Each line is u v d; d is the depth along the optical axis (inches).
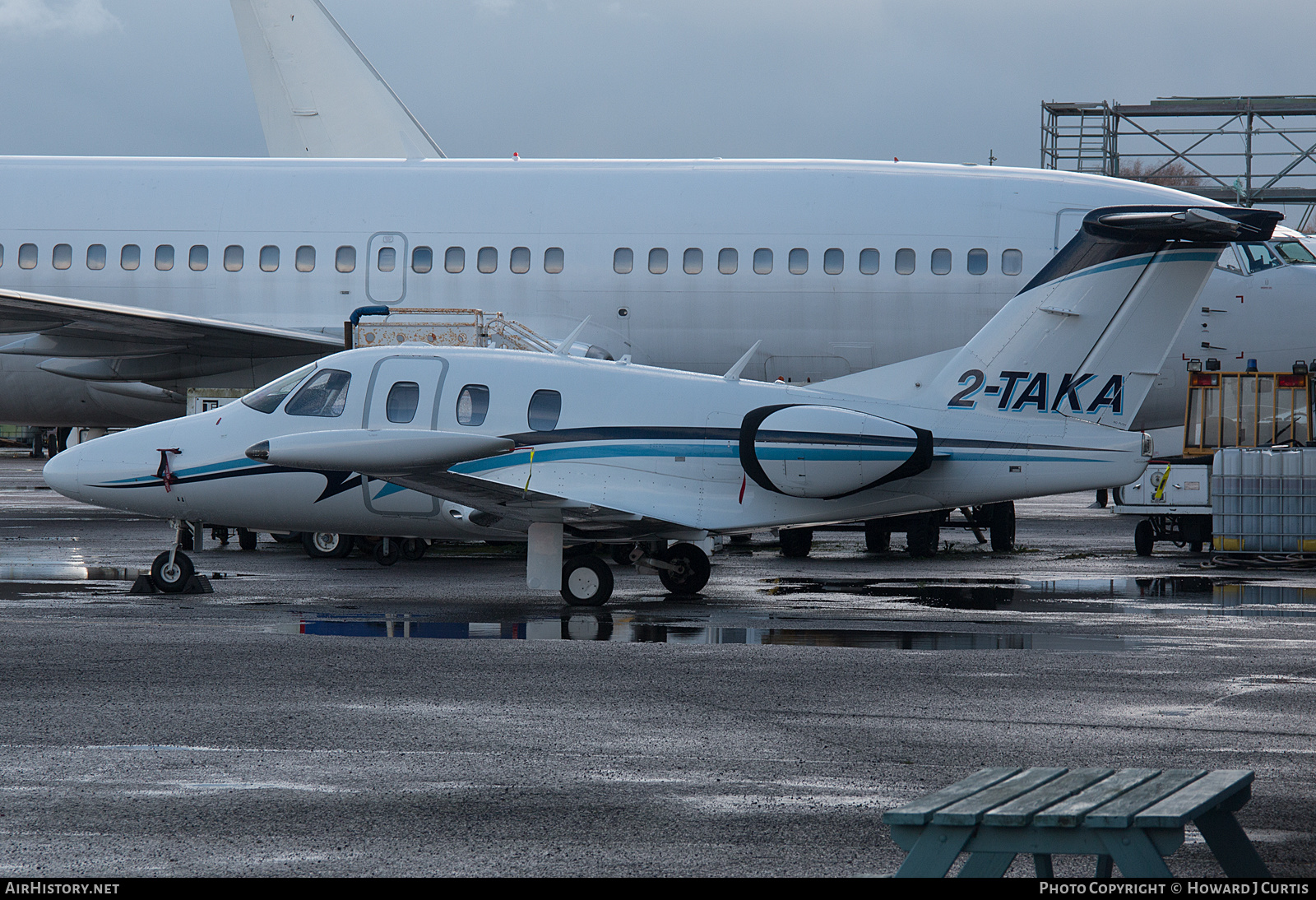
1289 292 3230.8
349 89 5659.5
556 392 2164.1
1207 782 738.8
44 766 1063.0
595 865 842.2
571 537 2134.6
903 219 3272.6
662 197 3361.2
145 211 3486.7
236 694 1336.1
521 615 1931.6
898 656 1578.5
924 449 2032.5
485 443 1876.2
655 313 3324.3
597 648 1624.0
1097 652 1615.4
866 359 3284.9
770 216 3314.5
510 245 3363.7
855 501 2118.6
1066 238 3213.6
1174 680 1433.3
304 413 2207.2
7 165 3580.2
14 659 1519.4
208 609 1988.2
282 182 3489.2
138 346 3373.5
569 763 1083.3
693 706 1293.1
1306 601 2172.7
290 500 2197.3
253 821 927.0
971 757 1101.1
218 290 3432.6
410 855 861.2
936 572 2674.7
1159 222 1956.2
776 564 2866.6
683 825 922.7
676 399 2138.3
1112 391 2074.3
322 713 1250.6
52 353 3398.1
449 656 1555.1
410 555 2871.6
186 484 2194.9
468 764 1077.1
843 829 913.5
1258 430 3233.3
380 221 3410.4
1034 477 2079.2
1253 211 1950.1
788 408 2085.4
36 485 5654.5
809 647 1641.2
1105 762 1081.4
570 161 3467.0
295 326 3408.0
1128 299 2054.6
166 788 1005.8
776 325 3294.8
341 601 2091.5
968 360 2119.8
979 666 1519.4
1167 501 3043.8
